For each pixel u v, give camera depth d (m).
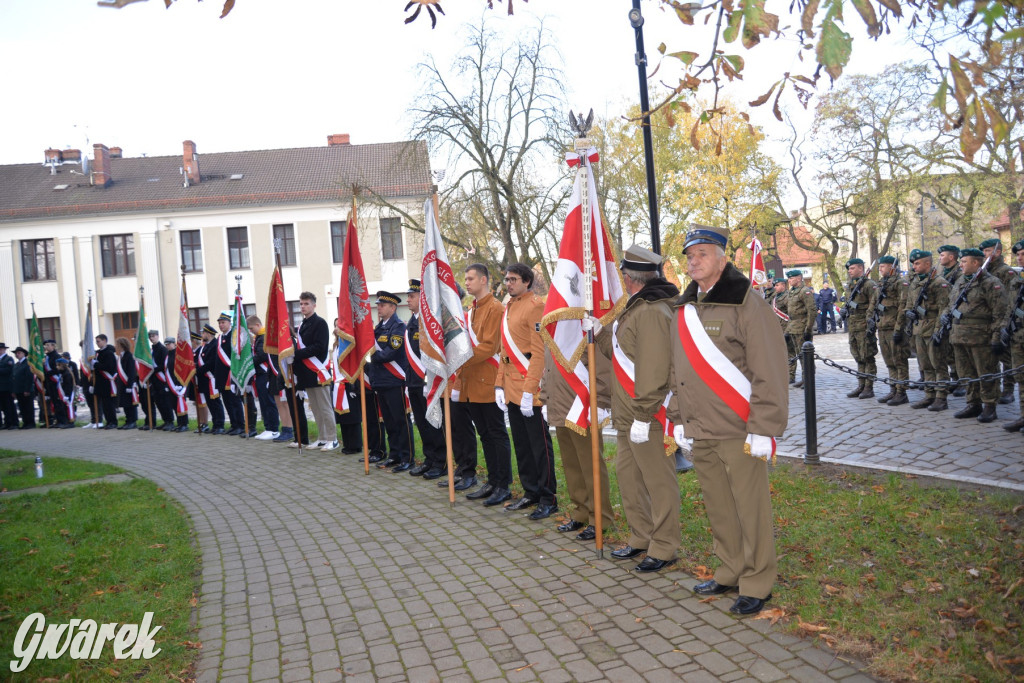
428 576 4.95
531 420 6.16
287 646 4.00
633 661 3.56
